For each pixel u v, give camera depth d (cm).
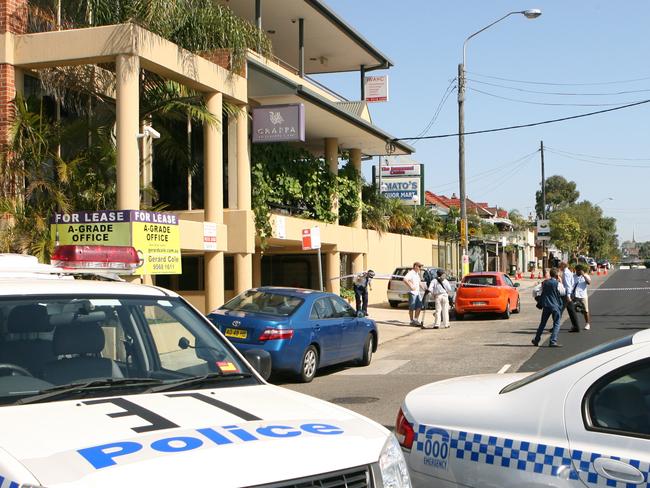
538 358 1479
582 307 1991
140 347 448
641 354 389
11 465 287
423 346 1769
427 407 457
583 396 391
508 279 2648
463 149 3048
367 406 1029
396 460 346
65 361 414
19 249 1304
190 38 1722
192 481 282
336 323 1358
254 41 1806
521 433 403
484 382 493
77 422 332
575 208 10300
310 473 306
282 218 2153
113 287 467
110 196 1498
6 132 1417
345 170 2786
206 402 371
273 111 2045
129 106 1420
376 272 3092
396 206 3478
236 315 1249
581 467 373
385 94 3170
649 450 360
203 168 1914
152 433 319
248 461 298
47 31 1538
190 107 1608
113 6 1512
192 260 2270
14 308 419
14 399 371
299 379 1262
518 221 8144
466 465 418
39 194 1411
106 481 275
